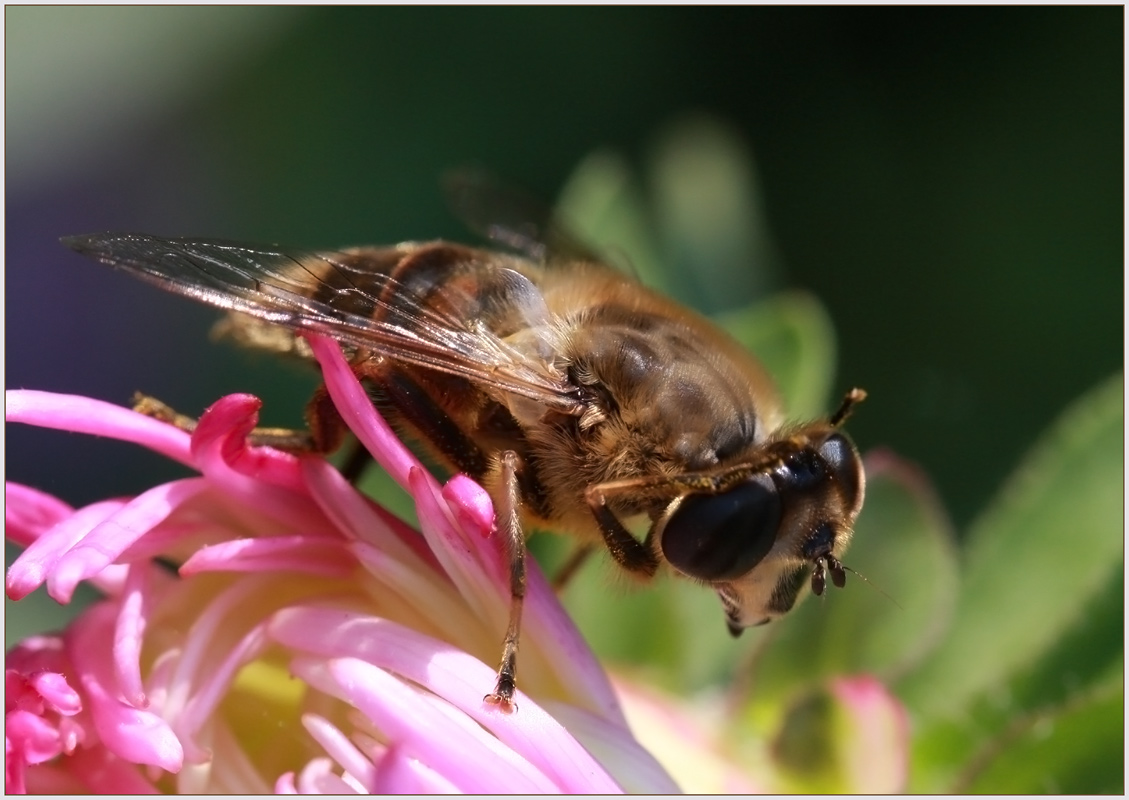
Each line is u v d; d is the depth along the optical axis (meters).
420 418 0.10
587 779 0.10
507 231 0.11
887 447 0.13
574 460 0.10
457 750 0.09
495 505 0.10
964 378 0.13
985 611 0.11
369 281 0.10
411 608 0.10
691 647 0.11
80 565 0.09
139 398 0.10
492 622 0.10
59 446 0.12
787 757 0.10
